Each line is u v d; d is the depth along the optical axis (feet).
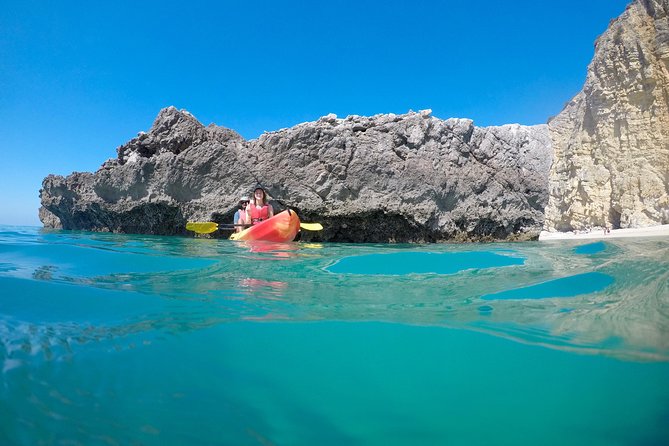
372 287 11.87
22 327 7.82
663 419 4.71
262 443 4.26
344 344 7.03
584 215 75.51
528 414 4.84
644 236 47.32
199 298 10.20
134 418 4.68
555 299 10.09
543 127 49.70
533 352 6.62
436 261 18.17
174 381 5.63
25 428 4.42
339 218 40.40
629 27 69.46
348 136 41.22
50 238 29.14
